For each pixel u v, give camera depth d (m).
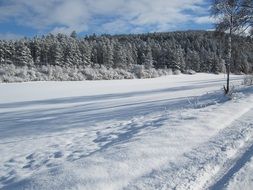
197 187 5.54
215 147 7.66
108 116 16.61
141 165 6.39
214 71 110.06
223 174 6.12
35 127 14.83
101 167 6.17
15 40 96.06
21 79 63.00
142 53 111.38
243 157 7.02
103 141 10.16
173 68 105.31
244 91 20.09
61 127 14.11
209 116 11.15
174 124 10.19
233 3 21.31
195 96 24.12
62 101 30.08
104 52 100.25
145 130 10.41
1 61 91.06
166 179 5.80
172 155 7.08
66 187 5.29
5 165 8.59
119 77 79.88
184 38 148.12
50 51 97.06
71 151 9.31
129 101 25.66
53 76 68.56
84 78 72.94
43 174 5.96
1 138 12.66
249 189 5.44
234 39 24.28
